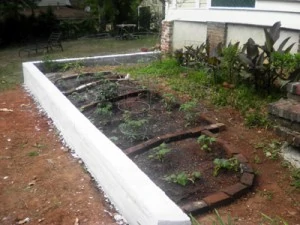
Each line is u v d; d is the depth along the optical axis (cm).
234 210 295
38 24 2012
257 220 282
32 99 688
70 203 326
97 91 620
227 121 487
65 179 371
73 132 431
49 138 488
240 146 410
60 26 2084
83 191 348
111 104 547
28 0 1953
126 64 930
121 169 302
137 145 404
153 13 2100
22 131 514
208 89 630
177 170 355
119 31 2127
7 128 527
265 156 386
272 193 319
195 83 669
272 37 590
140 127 463
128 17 2227
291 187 328
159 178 342
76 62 882
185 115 498
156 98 586
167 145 407
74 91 642
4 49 1747
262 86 595
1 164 407
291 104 374
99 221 298
